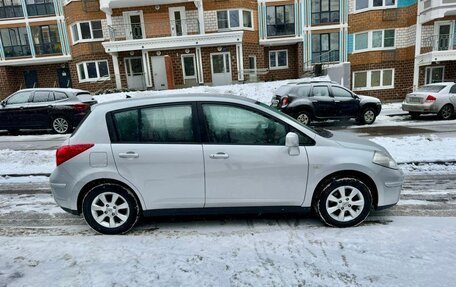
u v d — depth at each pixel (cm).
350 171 381
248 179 378
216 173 376
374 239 349
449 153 700
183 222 416
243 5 2317
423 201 466
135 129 384
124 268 310
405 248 328
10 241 375
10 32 2516
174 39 2173
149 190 380
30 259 331
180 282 285
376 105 1270
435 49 2166
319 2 2389
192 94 399
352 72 2452
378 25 2316
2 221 440
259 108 384
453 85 1310
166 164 375
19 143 1079
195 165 375
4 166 736
